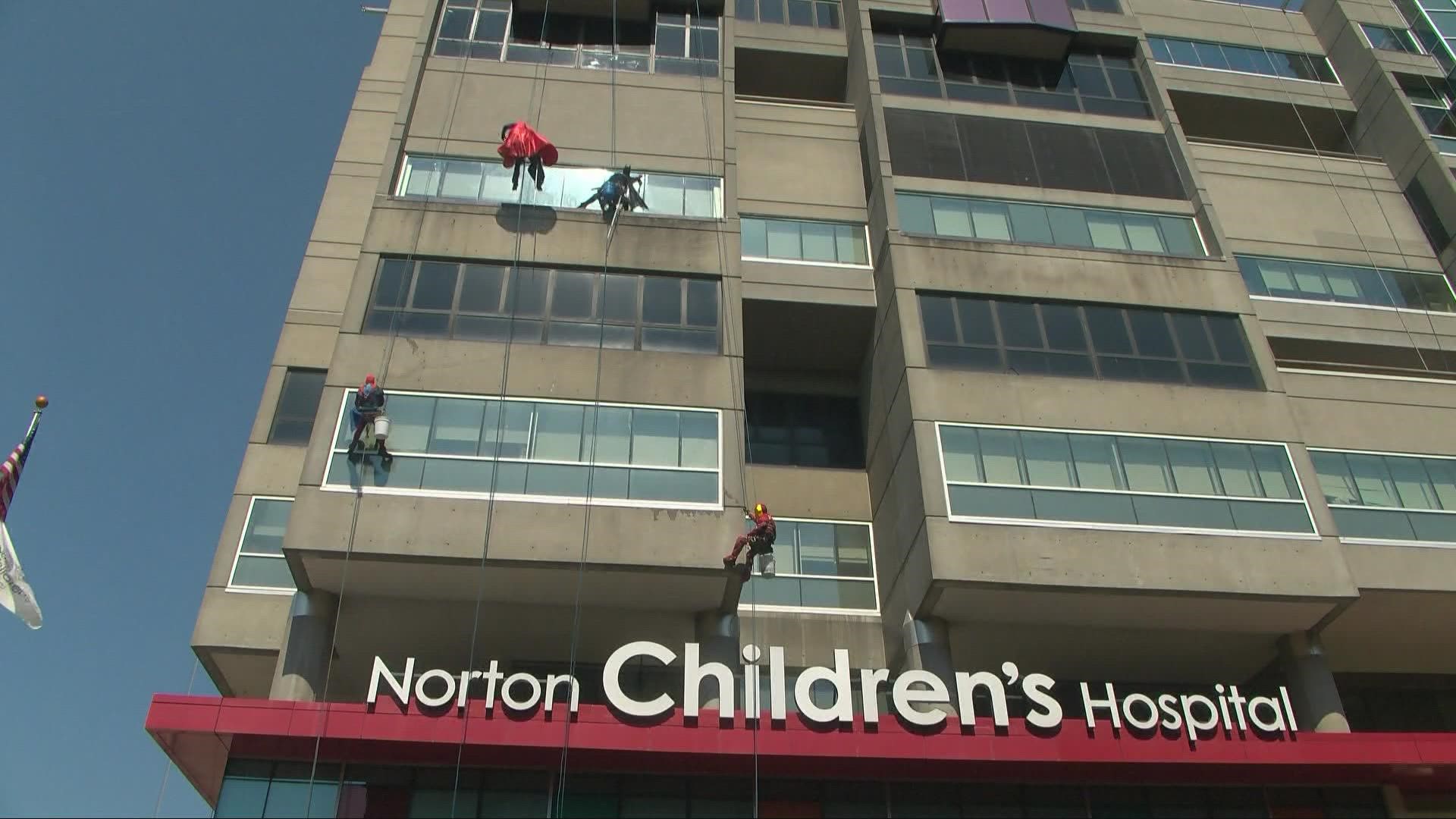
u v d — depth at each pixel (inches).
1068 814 872.9
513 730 793.6
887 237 1091.9
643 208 1059.9
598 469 890.1
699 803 840.3
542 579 860.6
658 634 935.0
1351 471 1040.8
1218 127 1512.1
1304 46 1562.5
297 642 842.2
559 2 1196.5
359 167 1240.8
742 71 1371.8
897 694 842.2
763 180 1215.6
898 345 1023.0
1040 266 1075.9
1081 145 1203.9
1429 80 1462.8
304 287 1145.4
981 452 942.4
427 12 1169.4
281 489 1022.4
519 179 1056.2
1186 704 864.9
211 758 816.9
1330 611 914.1
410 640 935.0
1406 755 858.8
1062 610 909.2
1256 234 1286.9
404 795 809.5
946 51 1278.3
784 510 1105.4
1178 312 1059.3
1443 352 1222.3
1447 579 962.7
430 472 869.8
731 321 985.5
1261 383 1020.5
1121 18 1322.6
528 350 943.7
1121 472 945.5
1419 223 1334.9
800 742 814.5
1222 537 916.6
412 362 923.4
